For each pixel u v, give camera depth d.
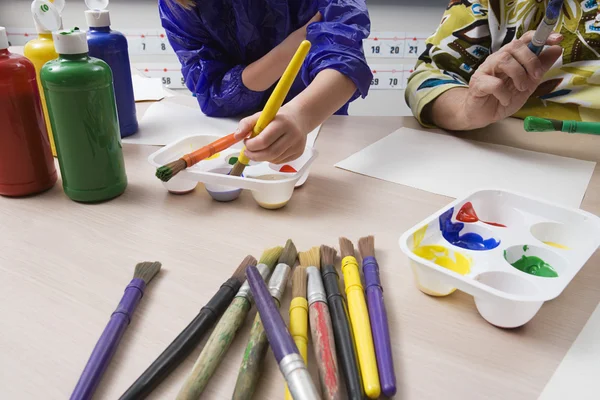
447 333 0.39
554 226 0.50
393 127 0.87
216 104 0.91
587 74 0.89
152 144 0.78
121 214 0.56
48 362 0.35
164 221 0.55
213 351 0.35
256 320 0.37
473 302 0.42
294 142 0.61
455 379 0.34
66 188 0.59
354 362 0.33
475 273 0.43
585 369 0.35
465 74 0.97
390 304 0.42
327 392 0.31
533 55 0.70
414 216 0.57
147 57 1.64
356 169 0.69
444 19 0.99
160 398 0.32
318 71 0.76
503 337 0.38
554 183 0.65
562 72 0.91
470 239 0.50
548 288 0.40
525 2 0.91
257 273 0.38
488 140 0.81
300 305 0.39
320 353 0.34
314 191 0.63
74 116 0.54
